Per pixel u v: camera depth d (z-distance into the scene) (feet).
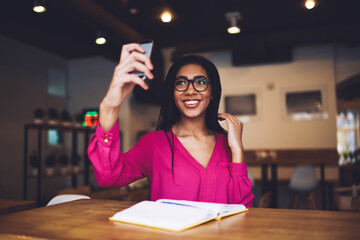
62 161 17.13
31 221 2.55
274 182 16.24
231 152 4.20
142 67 2.75
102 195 13.14
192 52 19.67
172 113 4.36
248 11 15.72
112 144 3.15
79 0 12.37
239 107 20.65
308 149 18.98
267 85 20.21
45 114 19.11
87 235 2.14
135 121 21.27
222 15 16.14
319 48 19.54
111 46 16.03
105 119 3.03
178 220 2.30
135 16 15.39
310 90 19.51
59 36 13.98
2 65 16.76
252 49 19.94
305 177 15.19
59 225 2.42
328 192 17.46
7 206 3.15
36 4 9.36
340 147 33.14
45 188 18.94
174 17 15.24
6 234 2.20
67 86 21.81
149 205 2.71
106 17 14.10
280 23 17.35
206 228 2.31
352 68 19.56
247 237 2.07
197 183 3.75
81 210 3.02
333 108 19.08
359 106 31.94
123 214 2.55
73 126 18.84
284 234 2.14
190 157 3.86
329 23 17.20
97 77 21.35
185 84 3.97
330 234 2.13
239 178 3.77
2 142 16.44
